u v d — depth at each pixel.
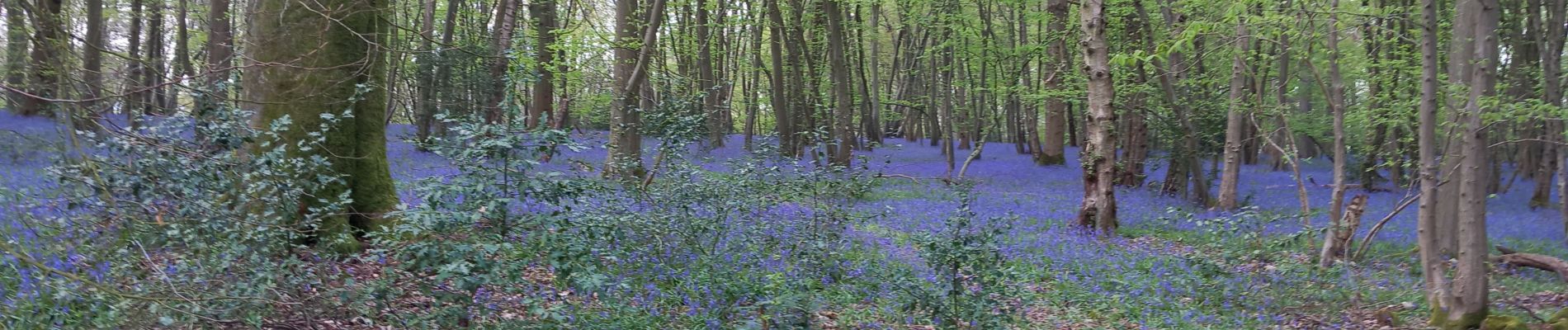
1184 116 17.64
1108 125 12.90
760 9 21.91
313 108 7.04
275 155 4.91
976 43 22.95
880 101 30.14
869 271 8.23
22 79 5.05
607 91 15.84
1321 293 8.95
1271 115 14.18
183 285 4.40
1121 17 16.39
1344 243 11.04
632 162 9.30
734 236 8.49
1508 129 15.97
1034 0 20.39
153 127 4.92
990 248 5.83
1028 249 10.67
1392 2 13.67
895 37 33.88
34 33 4.58
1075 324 7.62
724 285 6.26
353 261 6.66
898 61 36.47
